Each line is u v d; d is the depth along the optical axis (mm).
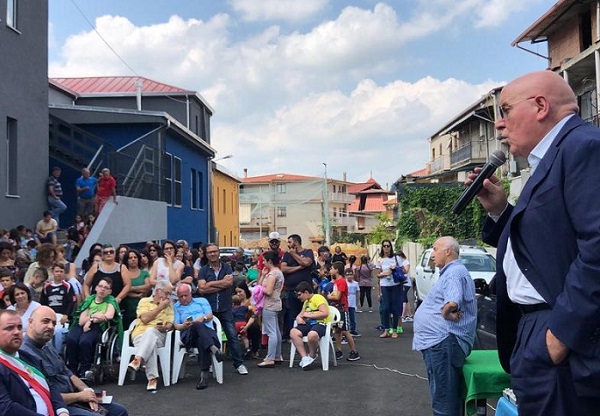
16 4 14273
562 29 27688
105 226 14250
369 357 10312
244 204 82562
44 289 8734
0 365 4410
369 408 7035
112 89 33062
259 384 8391
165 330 8414
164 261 10008
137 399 7641
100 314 8492
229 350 9906
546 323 2252
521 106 2408
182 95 31797
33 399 4547
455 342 4984
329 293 10914
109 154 16406
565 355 2129
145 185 19328
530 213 2305
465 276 5102
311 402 7352
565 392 2164
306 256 11227
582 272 2020
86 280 9266
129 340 8602
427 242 28734
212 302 9039
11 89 13859
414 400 7379
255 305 10500
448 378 5004
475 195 3039
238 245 49156
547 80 2391
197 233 30359
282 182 82438
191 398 7668
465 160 39688
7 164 13859
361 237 75750
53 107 21781
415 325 5273
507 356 2637
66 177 19672
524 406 2338
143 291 9398
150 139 22422
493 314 7188
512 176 25469
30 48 14789
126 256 9648
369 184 100688
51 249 9016
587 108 26156
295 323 9602
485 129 38094
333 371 9211
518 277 2416
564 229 2209
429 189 32812
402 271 12562
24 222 14305
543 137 2383
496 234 2998
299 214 81562
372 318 16219
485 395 4660
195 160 30219
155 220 19844
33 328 5281
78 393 5402
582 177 2127
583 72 25922
